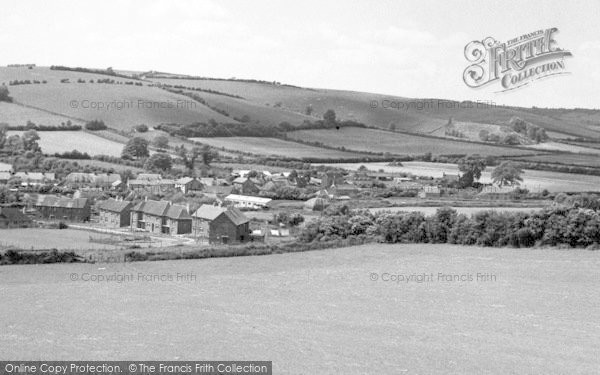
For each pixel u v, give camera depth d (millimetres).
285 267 106375
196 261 109875
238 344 67500
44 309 79625
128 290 90250
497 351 67438
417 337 71750
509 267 105375
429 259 111500
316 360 63125
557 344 70250
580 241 116938
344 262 109562
